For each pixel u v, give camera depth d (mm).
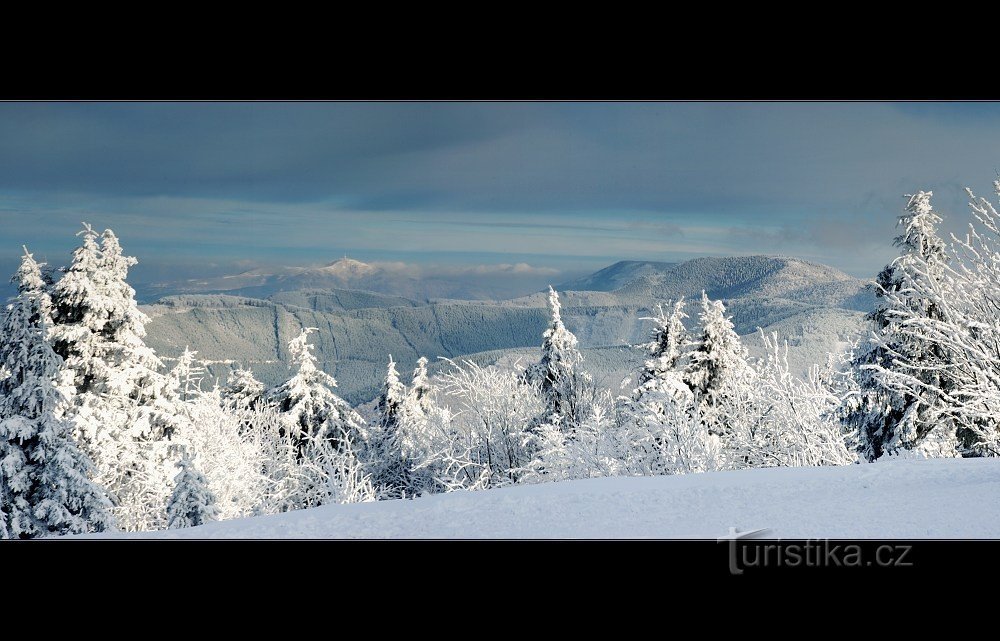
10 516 19297
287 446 34000
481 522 8547
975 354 13180
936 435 20281
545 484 10672
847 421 22844
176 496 18984
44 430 19828
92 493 20188
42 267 26438
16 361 19969
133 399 27391
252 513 29375
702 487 9617
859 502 8070
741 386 26047
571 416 29203
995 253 13031
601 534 7547
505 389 30016
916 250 21031
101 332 27141
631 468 22453
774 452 23891
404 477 36250
